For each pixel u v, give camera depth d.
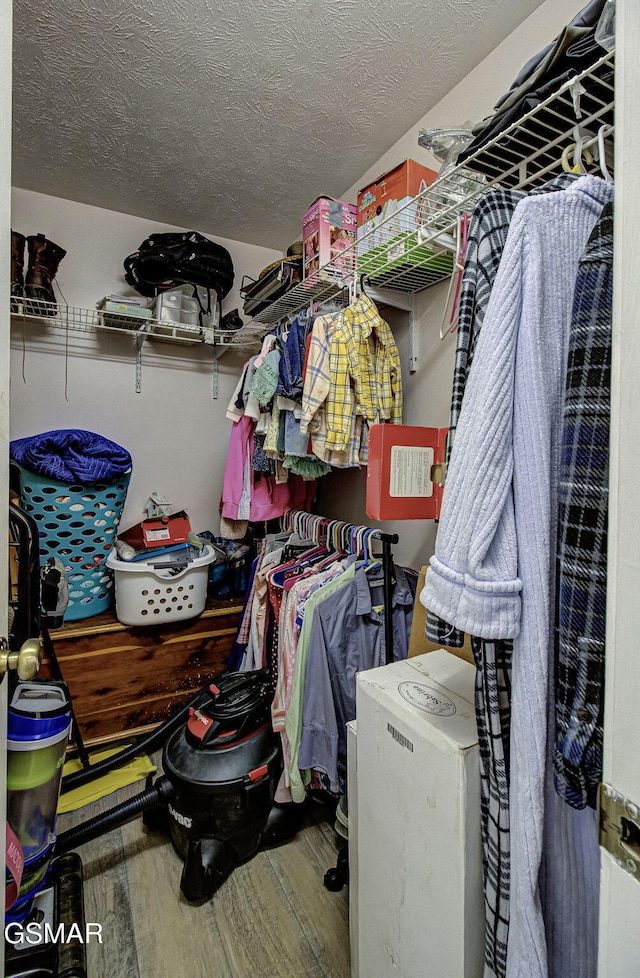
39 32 1.29
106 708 1.93
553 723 0.60
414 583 1.53
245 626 2.02
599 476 0.55
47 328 2.18
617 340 0.41
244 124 1.67
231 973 1.10
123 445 2.37
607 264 0.56
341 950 1.15
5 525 0.62
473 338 0.68
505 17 1.26
